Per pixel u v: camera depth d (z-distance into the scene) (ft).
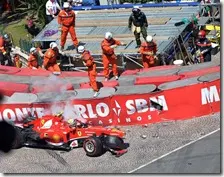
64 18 188.65
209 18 206.80
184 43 196.95
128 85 163.32
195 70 165.99
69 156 144.25
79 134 145.69
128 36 197.47
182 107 152.15
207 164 131.44
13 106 158.51
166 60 182.70
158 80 161.89
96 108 155.63
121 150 141.18
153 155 138.72
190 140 142.82
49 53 179.52
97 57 188.55
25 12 245.24
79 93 160.86
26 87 170.19
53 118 149.89
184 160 134.41
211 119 150.10
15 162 144.87
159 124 152.56
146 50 174.81
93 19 216.13
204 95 151.33
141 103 152.66
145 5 220.84
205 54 185.98
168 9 215.51
